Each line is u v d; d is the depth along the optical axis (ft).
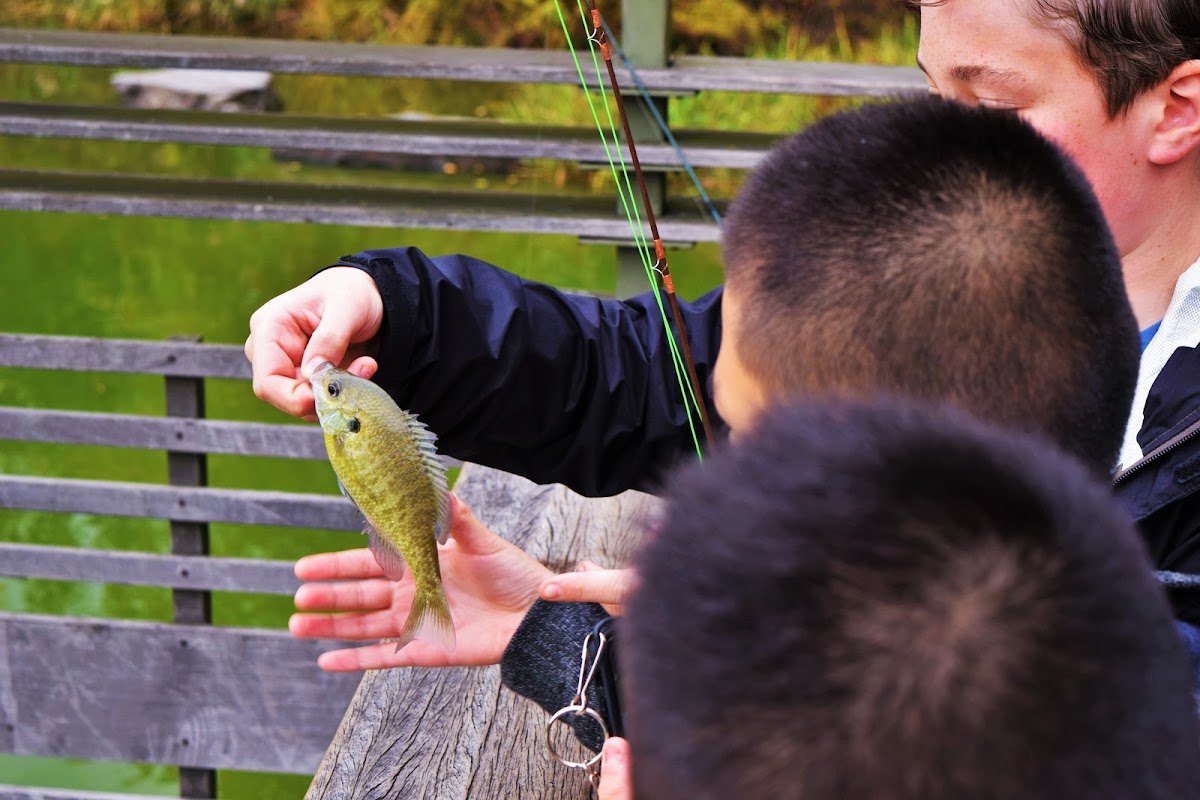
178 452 12.75
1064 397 2.72
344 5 39.04
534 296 5.11
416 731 5.16
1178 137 4.43
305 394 4.37
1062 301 2.70
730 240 3.01
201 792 13.37
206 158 32.71
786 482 1.76
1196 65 4.32
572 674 4.37
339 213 13.92
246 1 39.81
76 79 37.78
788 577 1.68
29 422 12.69
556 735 5.09
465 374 4.89
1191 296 4.31
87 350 12.48
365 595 4.82
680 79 13.28
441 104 35.17
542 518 7.26
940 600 1.66
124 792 15.24
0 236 29.27
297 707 12.84
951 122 2.83
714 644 1.70
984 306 2.67
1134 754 1.68
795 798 1.65
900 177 2.76
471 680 5.49
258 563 12.75
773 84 13.34
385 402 4.31
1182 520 4.23
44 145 33.37
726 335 3.09
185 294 26.30
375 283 4.64
